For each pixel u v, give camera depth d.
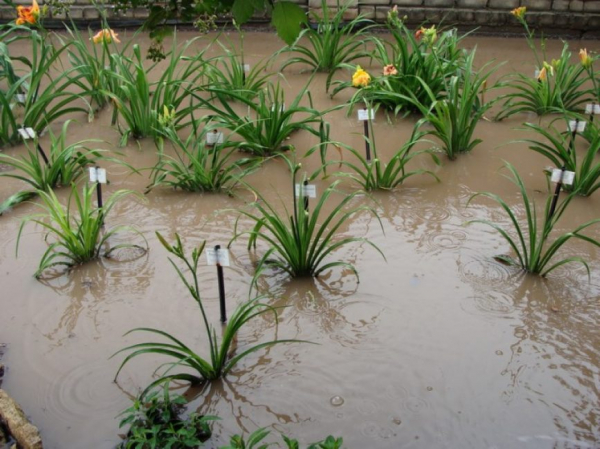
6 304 3.42
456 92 4.84
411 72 5.60
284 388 2.87
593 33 7.80
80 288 3.54
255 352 3.07
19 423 2.61
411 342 3.12
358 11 7.90
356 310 3.34
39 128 5.29
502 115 5.73
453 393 2.82
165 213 4.25
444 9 7.85
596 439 2.60
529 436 2.62
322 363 3.00
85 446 2.59
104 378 2.93
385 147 5.16
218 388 2.87
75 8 7.99
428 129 5.46
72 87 6.41
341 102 6.03
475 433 2.63
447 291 3.47
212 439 2.62
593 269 3.65
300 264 3.55
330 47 6.53
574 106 5.69
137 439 2.49
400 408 2.75
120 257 3.79
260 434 2.46
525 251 3.58
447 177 4.69
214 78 5.74
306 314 3.32
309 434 2.63
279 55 7.27
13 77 5.67
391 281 3.55
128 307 3.38
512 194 4.45
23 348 3.12
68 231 3.64
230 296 3.45
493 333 3.17
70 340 3.17
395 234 3.99
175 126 5.10
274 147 4.99
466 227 4.06
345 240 3.54
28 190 4.45
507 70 6.81
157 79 6.62
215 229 4.07
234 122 4.86
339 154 5.02
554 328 3.20
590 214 4.21
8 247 3.91
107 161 4.92
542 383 2.87
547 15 7.74
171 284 3.55
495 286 3.50
